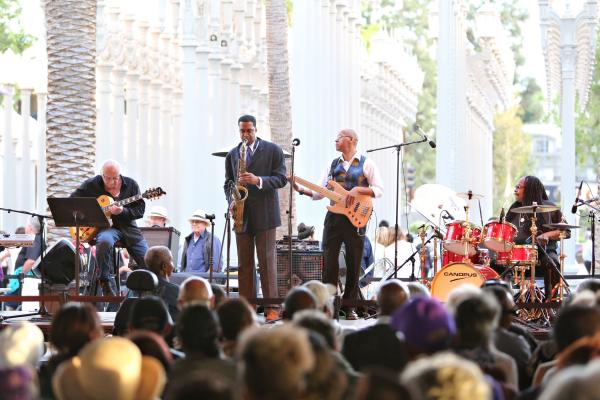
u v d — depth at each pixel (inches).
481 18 2348.7
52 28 1077.1
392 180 2453.2
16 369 311.1
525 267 906.1
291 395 285.4
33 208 1734.7
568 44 1955.0
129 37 1456.7
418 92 2674.7
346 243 841.5
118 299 803.4
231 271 1140.5
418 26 4461.1
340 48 1724.9
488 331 431.2
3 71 1569.9
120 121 1454.2
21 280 1181.1
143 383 346.9
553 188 5265.8
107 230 920.9
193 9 1414.9
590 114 3516.2
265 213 820.0
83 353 336.2
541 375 456.1
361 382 278.4
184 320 415.8
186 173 1418.6
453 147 1590.8
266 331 292.2
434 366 284.0
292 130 1478.8
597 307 406.9
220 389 286.5
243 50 1684.3
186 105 1414.9
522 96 5083.7
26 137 1594.5
